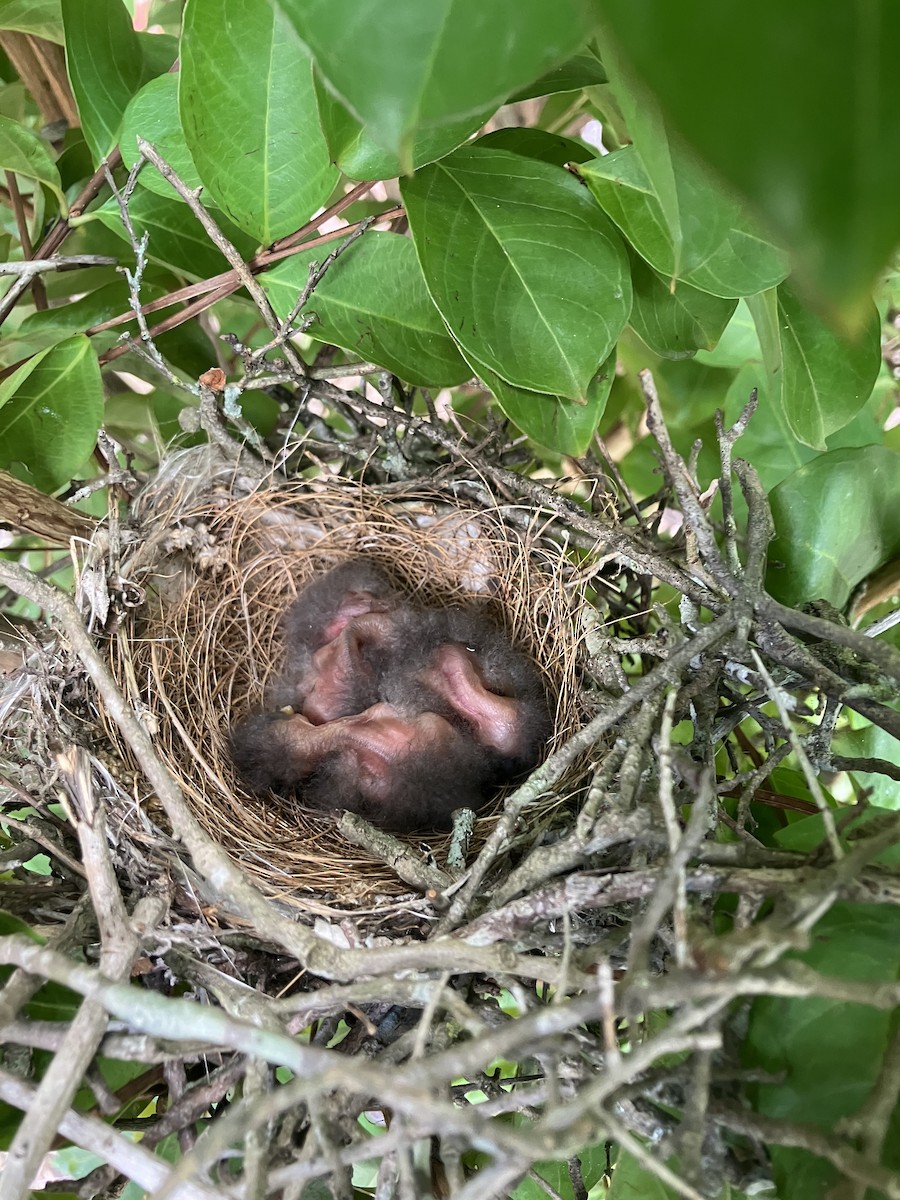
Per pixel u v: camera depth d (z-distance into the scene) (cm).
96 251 25
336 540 26
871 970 15
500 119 28
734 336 25
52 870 19
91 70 22
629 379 28
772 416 24
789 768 22
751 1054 15
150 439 28
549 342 19
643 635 23
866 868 15
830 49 8
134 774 20
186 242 22
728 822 18
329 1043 18
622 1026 17
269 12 18
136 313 21
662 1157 13
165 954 17
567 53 11
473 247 19
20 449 21
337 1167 13
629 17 8
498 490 24
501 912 16
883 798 22
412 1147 15
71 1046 14
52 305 27
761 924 13
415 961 15
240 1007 15
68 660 21
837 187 8
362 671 25
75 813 19
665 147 15
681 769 16
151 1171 14
